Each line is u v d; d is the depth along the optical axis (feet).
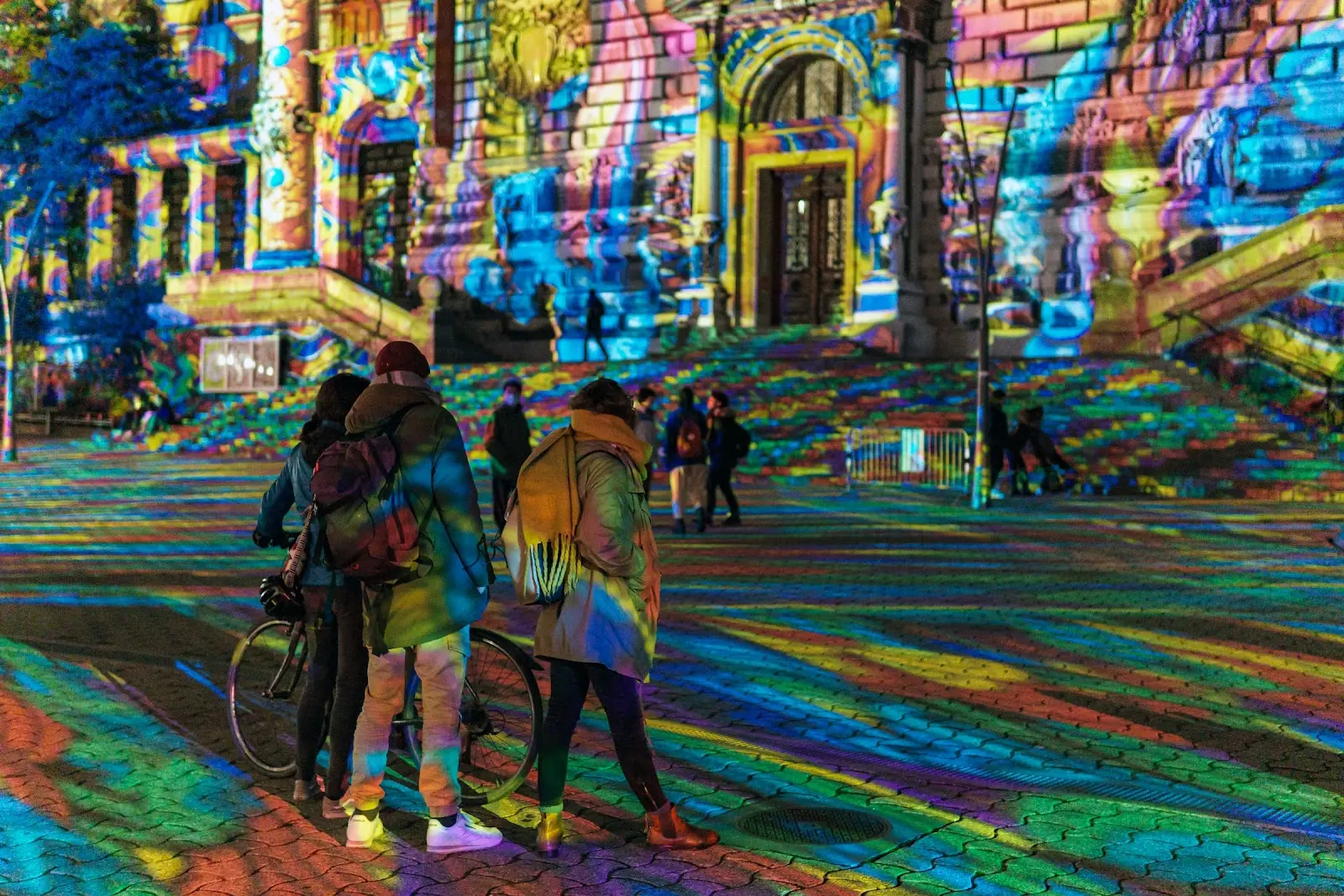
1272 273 93.56
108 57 166.09
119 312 161.68
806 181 124.16
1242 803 20.72
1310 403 91.81
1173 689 28.73
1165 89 106.01
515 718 20.81
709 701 27.50
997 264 111.45
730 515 64.39
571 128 133.80
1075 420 88.74
